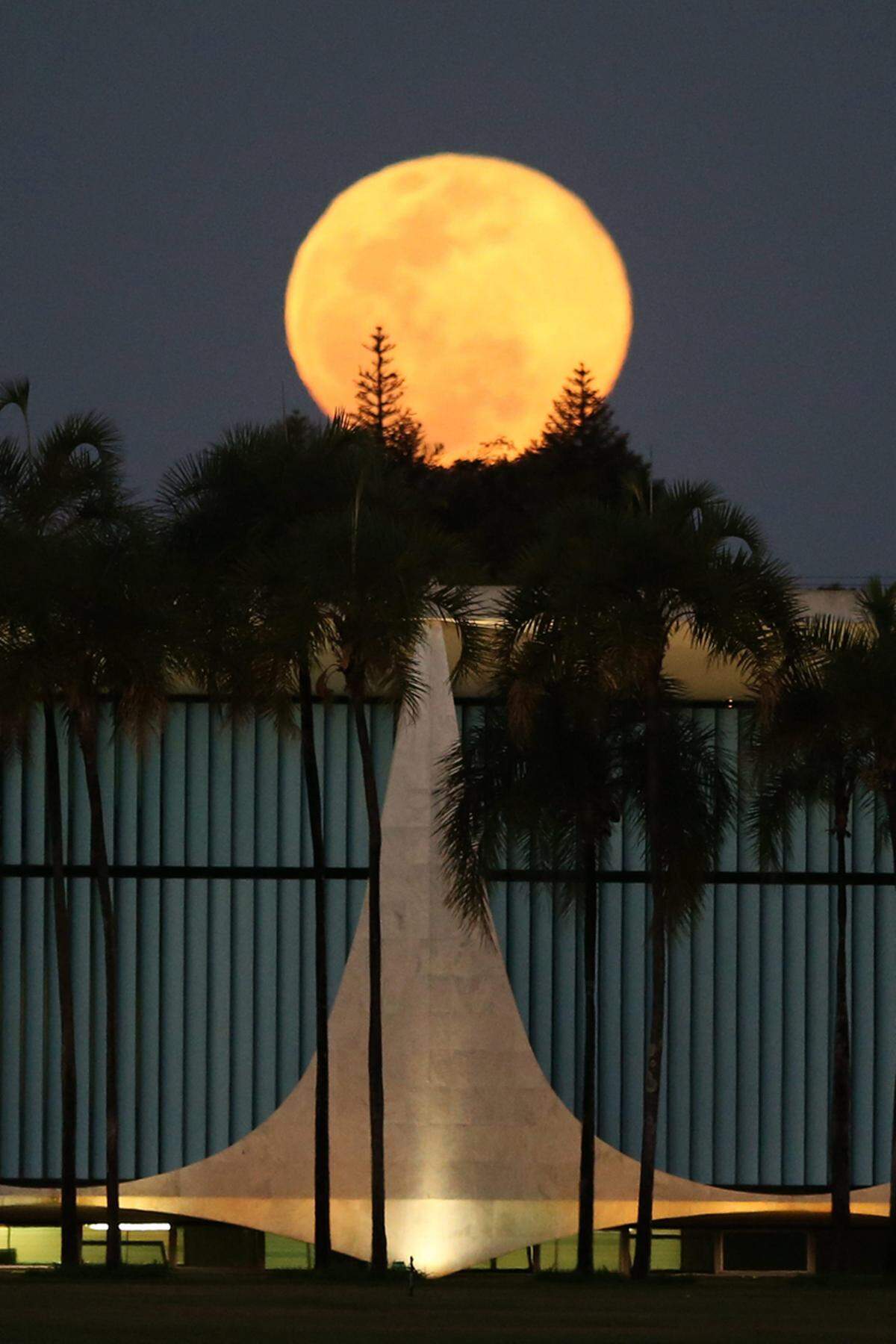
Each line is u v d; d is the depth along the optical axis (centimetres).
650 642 12838
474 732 14188
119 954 16350
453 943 16050
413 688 12975
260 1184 16025
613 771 14275
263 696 13412
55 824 13600
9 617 12531
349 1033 16025
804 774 14012
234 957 16412
